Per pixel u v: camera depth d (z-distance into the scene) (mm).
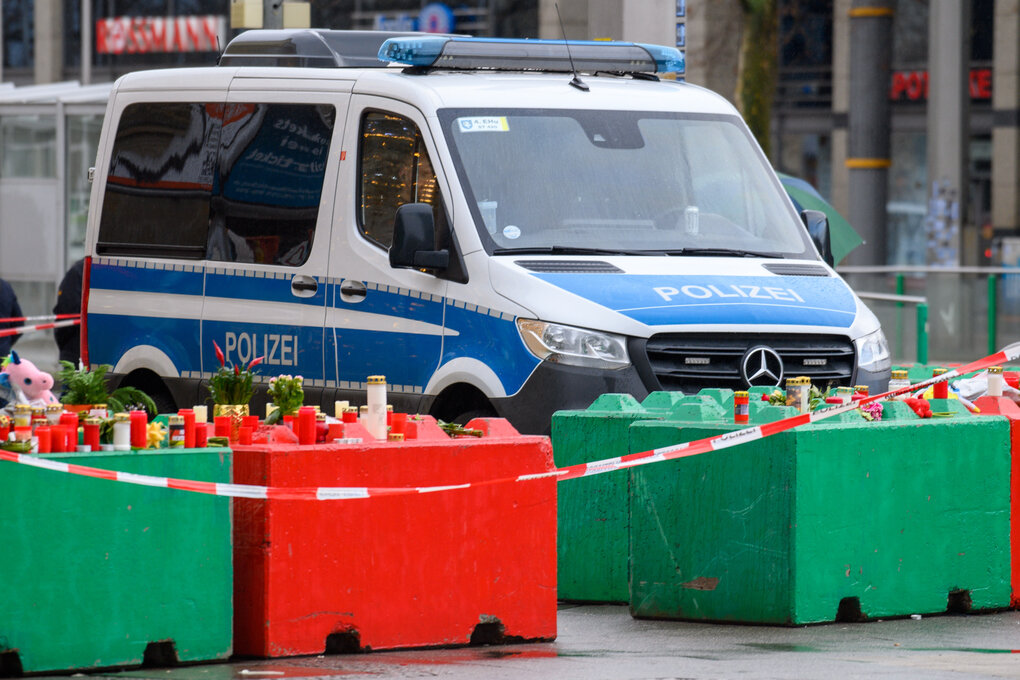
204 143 26047
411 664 15133
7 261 48812
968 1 70688
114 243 27000
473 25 77375
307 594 15414
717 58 50031
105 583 14562
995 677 14352
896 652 15922
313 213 24406
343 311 23734
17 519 14180
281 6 36312
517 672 14688
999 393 20000
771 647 16203
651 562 18094
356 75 24516
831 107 92250
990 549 18656
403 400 22922
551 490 16828
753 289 22719
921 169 90875
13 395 17281
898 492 17922
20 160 48594
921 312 45125
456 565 16219
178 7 82875
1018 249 67688
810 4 92500
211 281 25469
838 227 41812
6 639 14148
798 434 17125
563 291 21719
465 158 23016
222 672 14664
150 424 15281
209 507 15047
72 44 86688
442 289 22594
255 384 24750
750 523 17453
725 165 24703
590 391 21281
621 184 23703
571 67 25422
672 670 14805
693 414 18266
